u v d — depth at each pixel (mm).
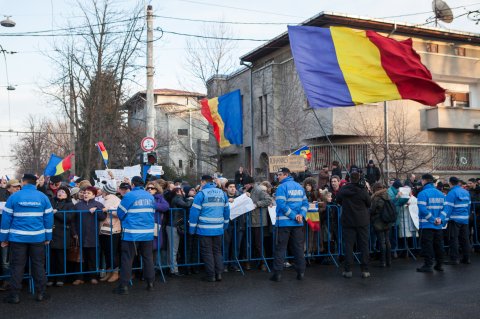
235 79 29188
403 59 10383
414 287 7934
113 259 8539
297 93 23547
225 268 9438
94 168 25266
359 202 8812
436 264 9508
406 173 20078
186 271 9188
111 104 25094
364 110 21547
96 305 6902
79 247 8227
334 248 10453
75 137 30906
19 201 6969
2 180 10008
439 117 22359
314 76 10406
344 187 8945
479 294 7391
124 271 7578
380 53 10477
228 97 13891
